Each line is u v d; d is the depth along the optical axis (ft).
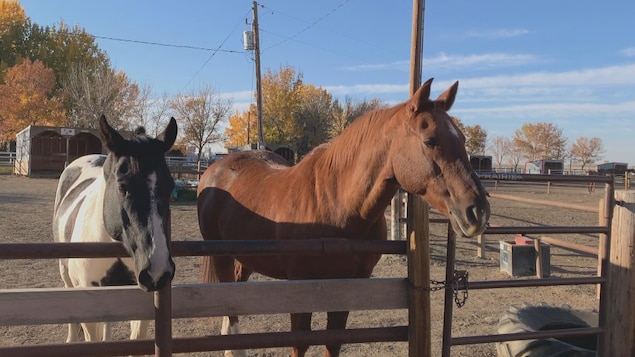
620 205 10.58
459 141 7.76
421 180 7.84
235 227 12.00
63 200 12.96
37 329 14.97
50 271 21.57
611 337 10.78
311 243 8.21
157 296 7.45
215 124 122.11
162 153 7.97
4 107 123.75
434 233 36.19
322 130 161.17
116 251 7.48
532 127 249.34
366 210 9.17
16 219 35.88
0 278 20.16
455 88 8.43
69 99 133.69
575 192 85.30
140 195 7.35
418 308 8.66
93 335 10.25
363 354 13.98
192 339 7.79
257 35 66.64
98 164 14.03
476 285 9.66
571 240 34.88
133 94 115.55
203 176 15.28
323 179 9.87
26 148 89.97
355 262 9.46
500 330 12.05
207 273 13.57
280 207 10.53
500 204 62.69
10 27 160.97
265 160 14.44
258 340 8.07
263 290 8.11
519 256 23.47
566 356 10.77
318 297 8.38
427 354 8.75
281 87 156.87
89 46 163.12
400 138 8.23
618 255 10.59
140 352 7.69
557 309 12.89
